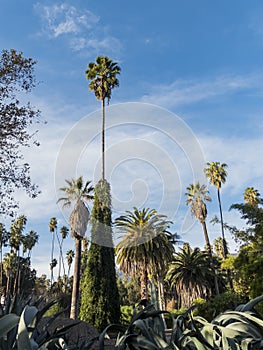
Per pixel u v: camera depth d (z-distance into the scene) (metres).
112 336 1.68
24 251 41.19
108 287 17.00
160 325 1.66
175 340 1.53
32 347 1.22
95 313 16.41
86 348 1.67
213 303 13.65
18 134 9.21
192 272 25.31
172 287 28.61
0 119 9.16
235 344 1.45
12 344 1.41
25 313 1.26
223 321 1.71
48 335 1.63
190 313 1.62
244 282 14.12
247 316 1.61
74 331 3.83
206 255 26.38
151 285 2.16
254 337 1.56
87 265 17.50
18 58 9.55
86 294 16.92
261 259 10.96
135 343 1.41
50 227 46.09
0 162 9.26
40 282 48.53
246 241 12.51
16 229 38.50
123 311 19.03
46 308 1.64
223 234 30.47
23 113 9.38
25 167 9.61
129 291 32.75
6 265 35.91
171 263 26.38
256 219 12.26
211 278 26.59
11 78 9.48
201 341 1.45
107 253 17.69
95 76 22.59
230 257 13.34
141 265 20.14
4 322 1.23
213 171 29.22
